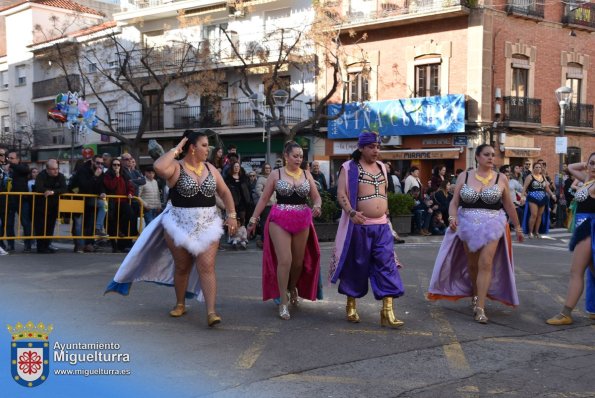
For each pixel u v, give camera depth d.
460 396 4.36
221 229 6.12
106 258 10.66
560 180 19.94
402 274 9.55
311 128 28.27
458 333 6.07
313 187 6.83
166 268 6.54
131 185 11.96
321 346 5.50
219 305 7.09
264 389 4.39
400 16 25.33
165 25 29.00
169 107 32.44
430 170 25.98
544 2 26.44
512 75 25.64
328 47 24.00
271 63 25.55
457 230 6.81
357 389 4.43
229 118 30.00
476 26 24.33
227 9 29.89
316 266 6.95
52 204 11.23
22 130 39.22
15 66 40.47
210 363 4.94
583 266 6.58
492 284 6.96
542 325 6.56
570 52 27.52
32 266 9.49
